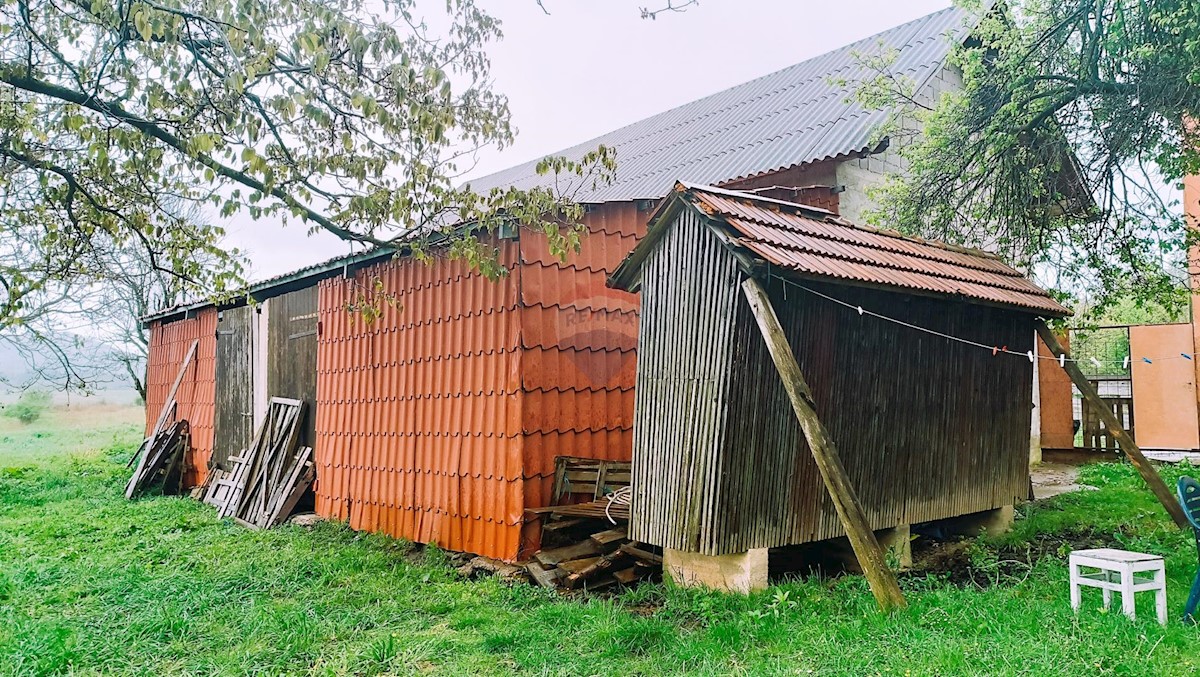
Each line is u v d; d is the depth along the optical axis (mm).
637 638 4797
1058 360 7547
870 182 10211
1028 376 7824
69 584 6758
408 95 5578
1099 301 9773
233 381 12758
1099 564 4508
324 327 10211
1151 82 7387
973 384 7145
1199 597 4398
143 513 10688
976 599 4941
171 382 15281
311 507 10523
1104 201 8648
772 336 4953
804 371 5672
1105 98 7863
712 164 11391
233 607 5996
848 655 4109
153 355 16438
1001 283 7109
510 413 7023
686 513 5562
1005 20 8492
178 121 5574
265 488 10195
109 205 6590
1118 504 8320
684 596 5570
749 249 5152
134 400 35875
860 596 5141
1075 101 8266
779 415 5668
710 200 5582
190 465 13672
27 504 11609
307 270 9992
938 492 6793
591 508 6680
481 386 7410
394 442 8688
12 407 30344
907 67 11250
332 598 6148
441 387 7996
